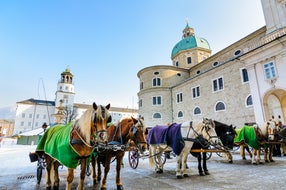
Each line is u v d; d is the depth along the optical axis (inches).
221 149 296.5
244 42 1143.0
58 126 234.1
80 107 2974.9
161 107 1427.2
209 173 299.4
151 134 345.7
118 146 213.2
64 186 232.2
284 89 644.1
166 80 1528.1
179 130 285.7
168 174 304.0
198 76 1205.1
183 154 288.4
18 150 922.1
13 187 229.6
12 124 3316.9
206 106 1111.0
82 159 171.8
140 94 1558.8
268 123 414.3
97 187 227.3
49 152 189.8
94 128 163.9
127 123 248.2
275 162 412.2
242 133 426.0
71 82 2878.9
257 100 729.0
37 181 253.6
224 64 1019.3
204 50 1695.4
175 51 1815.9
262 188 209.9
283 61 655.8
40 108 2987.2
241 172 306.8
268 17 874.8
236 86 935.0
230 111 949.2
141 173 314.5
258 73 741.3
